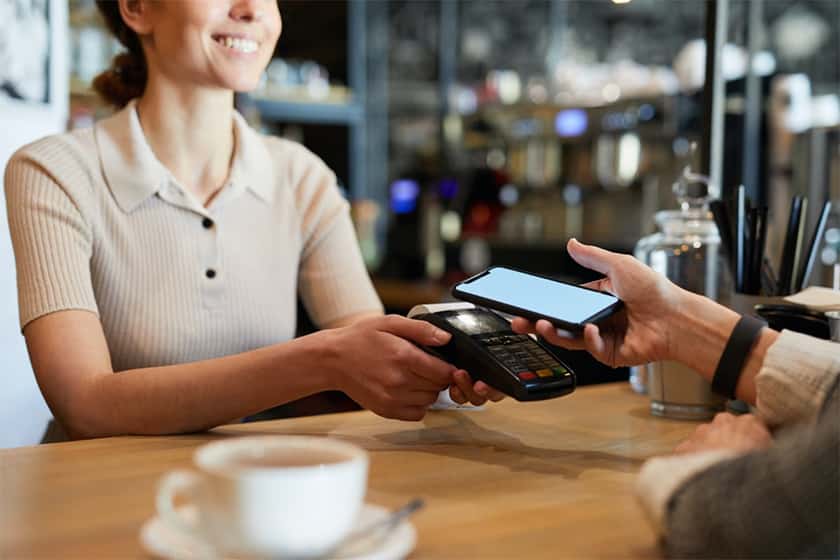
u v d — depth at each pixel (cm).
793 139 228
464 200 627
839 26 529
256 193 147
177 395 106
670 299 95
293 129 637
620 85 521
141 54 150
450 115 661
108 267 135
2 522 72
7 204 132
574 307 96
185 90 138
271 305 146
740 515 64
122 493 81
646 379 130
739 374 92
